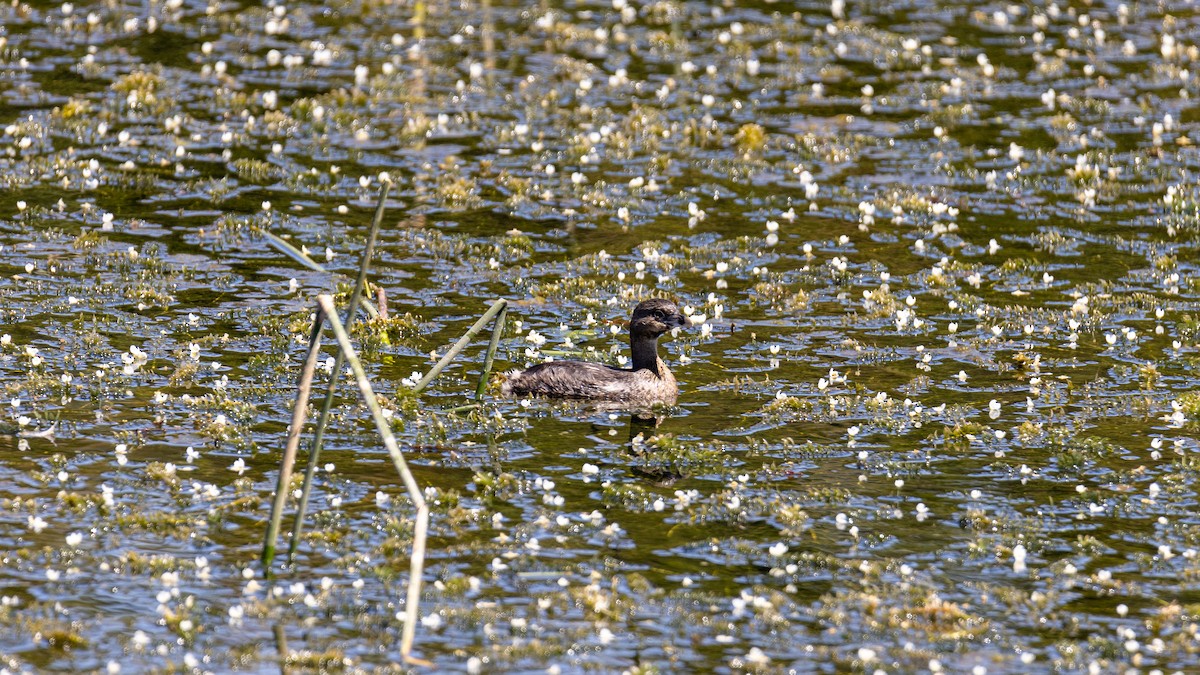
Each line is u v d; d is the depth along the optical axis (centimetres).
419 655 1059
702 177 2416
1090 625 1135
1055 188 2406
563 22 3272
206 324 1753
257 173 2327
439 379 1619
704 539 1263
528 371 1611
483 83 2823
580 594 1148
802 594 1174
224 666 1037
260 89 2736
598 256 2064
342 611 1116
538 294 1917
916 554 1245
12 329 1694
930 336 1806
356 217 2183
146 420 1459
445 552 1217
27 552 1178
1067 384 1645
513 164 2441
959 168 2483
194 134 2491
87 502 1270
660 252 2103
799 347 1767
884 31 3259
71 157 2342
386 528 1253
